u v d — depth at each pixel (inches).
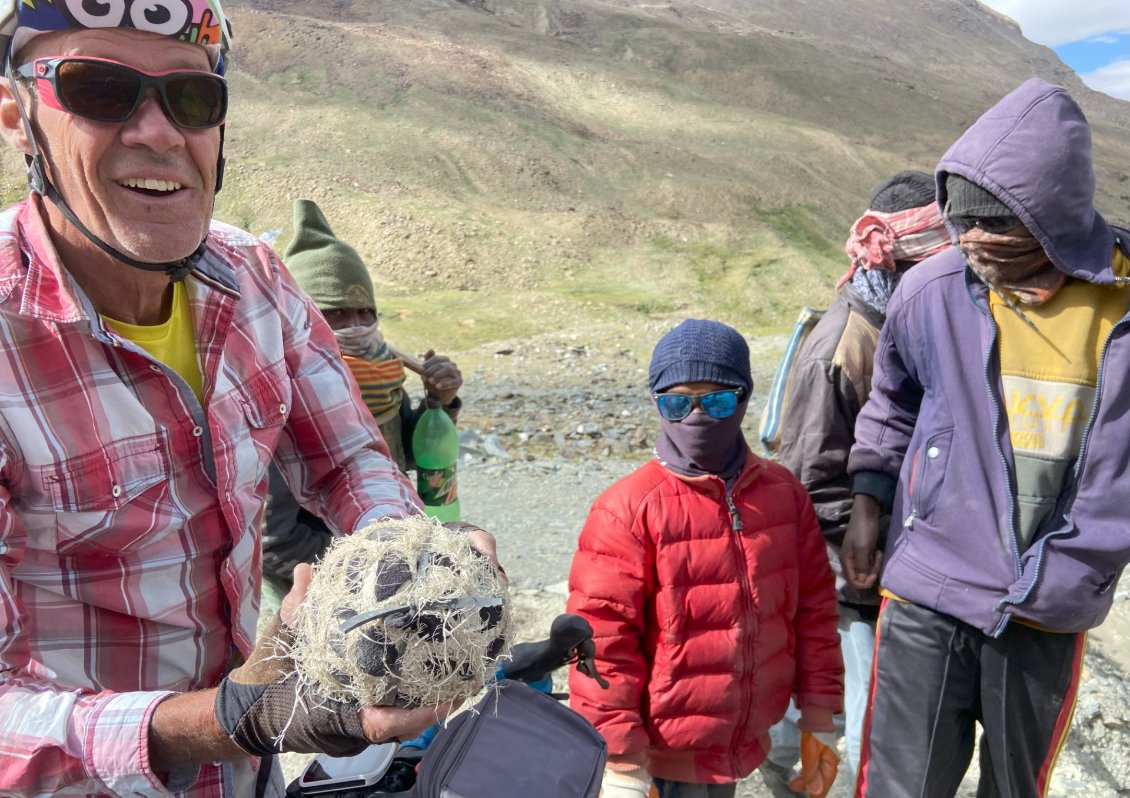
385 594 49.1
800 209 1979.6
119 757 51.9
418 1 3083.2
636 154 2048.5
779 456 125.6
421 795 64.7
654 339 817.5
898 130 3221.0
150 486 59.7
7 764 52.1
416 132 1808.6
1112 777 144.6
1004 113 90.7
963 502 97.1
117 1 52.9
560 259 1379.2
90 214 55.6
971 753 105.4
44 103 54.0
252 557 67.1
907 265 116.4
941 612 99.0
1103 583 93.4
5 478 55.7
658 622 102.3
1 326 54.7
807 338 126.3
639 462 407.5
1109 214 3535.9
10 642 54.9
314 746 50.4
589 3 4308.6
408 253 1330.0
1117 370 90.2
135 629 61.2
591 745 68.7
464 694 50.4
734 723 103.3
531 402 527.8
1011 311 95.3
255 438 65.9
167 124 54.5
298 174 1573.6
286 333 70.3
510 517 302.4
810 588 111.2
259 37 2155.5
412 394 555.2
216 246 66.9
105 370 58.1
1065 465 93.8
